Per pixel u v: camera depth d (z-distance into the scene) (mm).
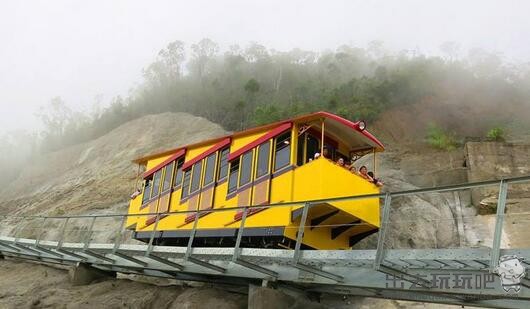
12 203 38281
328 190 11812
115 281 15547
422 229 17828
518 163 23188
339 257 9305
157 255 13438
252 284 10992
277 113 36875
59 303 14062
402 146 29375
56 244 18203
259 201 13266
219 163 15609
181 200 16703
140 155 35844
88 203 29281
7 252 21438
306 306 10938
